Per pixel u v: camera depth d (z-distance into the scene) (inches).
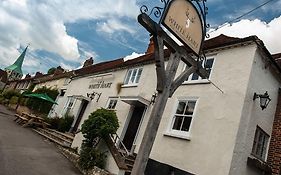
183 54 226.2
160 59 201.8
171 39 214.5
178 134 394.0
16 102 1331.2
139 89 547.2
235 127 327.9
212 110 367.2
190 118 395.9
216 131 346.3
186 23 217.3
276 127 395.9
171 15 203.6
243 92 342.0
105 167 395.9
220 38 474.0
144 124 477.7
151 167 399.9
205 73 248.8
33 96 788.0
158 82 208.1
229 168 308.8
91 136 430.6
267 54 370.9
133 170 193.5
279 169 362.3
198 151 352.5
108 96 652.7
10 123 675.4
